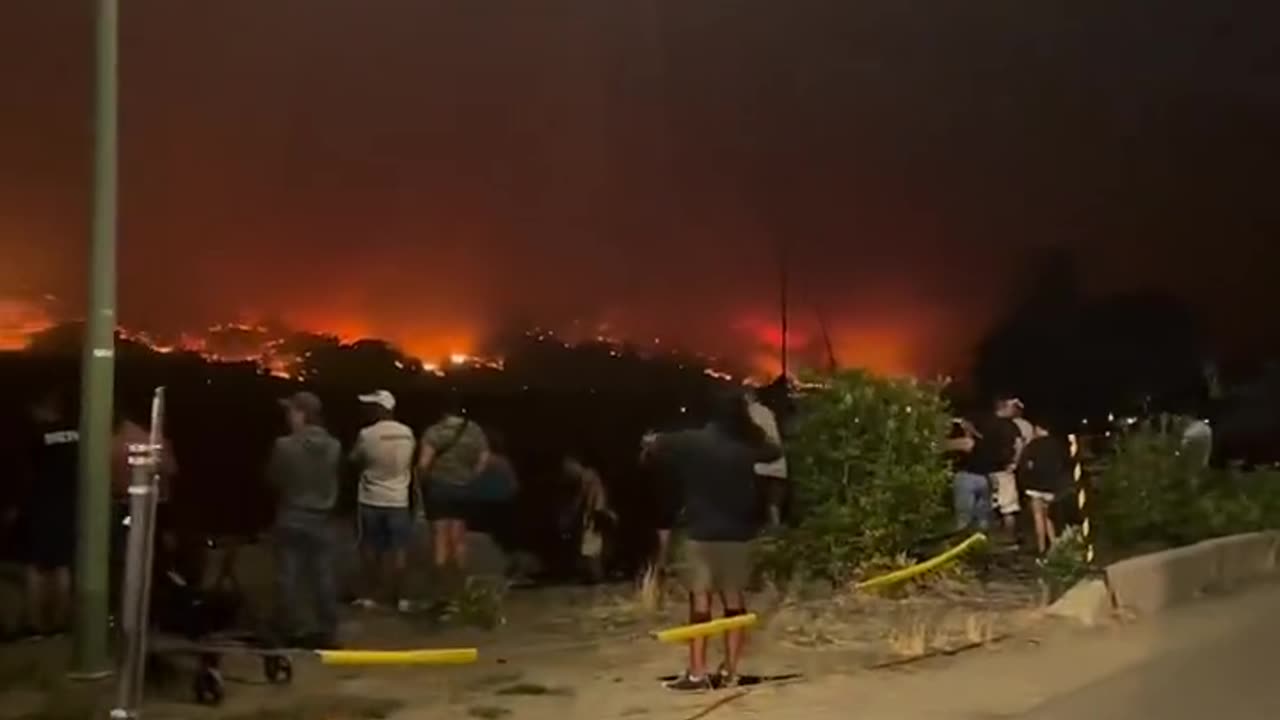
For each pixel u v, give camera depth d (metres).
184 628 10.34
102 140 10.09
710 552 9.93
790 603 13.05
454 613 12.35
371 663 9.56
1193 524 17.67
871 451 14.48
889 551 14.48
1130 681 10.37
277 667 9.96
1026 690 10.02
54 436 11.67
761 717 9.13
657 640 11.23
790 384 15.40
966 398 19.02
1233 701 9.70
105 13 10.13
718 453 9.89
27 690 9.52
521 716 9.10
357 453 12.82
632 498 16.02
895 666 10.80
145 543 7.55
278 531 10.88
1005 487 16.56
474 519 15.60
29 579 11.73
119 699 7.52
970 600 13.82
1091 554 15.18
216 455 16.88
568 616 12.94
